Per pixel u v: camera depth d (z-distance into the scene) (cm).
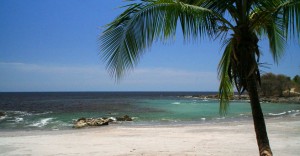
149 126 1997
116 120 2631
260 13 477
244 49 457
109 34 448
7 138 1423
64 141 1301
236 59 463
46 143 1250
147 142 1238
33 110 4488
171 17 441
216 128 1733
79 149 1101
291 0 424
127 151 1047
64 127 2241
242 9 465
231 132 1536
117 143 1226
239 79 466
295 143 1154
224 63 548
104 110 4400
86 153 1024
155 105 5862
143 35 439
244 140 1257
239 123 2083
